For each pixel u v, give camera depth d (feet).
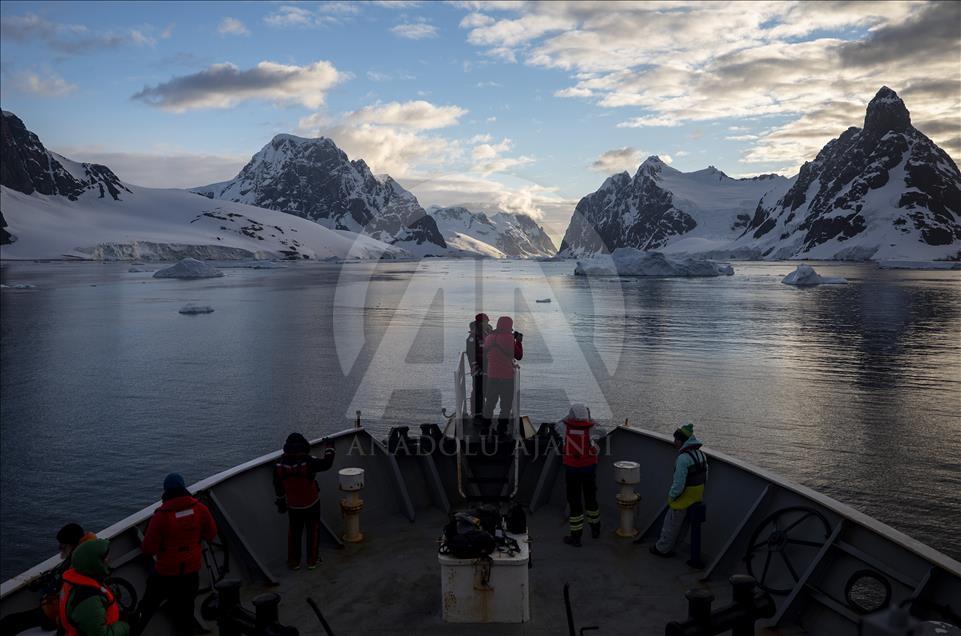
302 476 21.07
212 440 77.82
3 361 136.26
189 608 17.04
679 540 22.94
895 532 16.66
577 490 22.95
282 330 185.98
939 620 14.55
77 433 80.94
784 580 18.57
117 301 296.92
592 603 19.01
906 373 115.65
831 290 357.20
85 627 13.99
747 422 82.38
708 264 562.66
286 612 18.83
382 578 20.71
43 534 53.16
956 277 500.74
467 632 17.49
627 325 189.37
